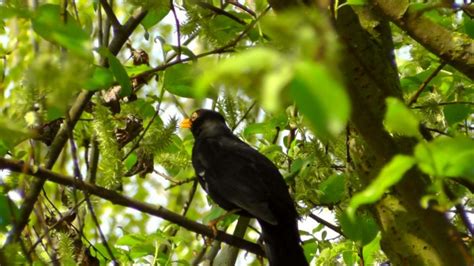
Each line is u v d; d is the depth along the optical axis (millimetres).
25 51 9414
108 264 10188
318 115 3404
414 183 5887
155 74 10617
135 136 9805
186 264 10203
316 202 9523
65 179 8656
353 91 6086
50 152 9852
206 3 9680
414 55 10555
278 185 11031
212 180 11469
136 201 9172
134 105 9914
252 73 3443
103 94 9805
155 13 10203
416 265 9078
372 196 4426
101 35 11562
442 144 4355
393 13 7520
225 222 11445
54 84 4379
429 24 7488
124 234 11086
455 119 9617
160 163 10766
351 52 7289
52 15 4996
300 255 10562
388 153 6254
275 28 3436
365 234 9281
